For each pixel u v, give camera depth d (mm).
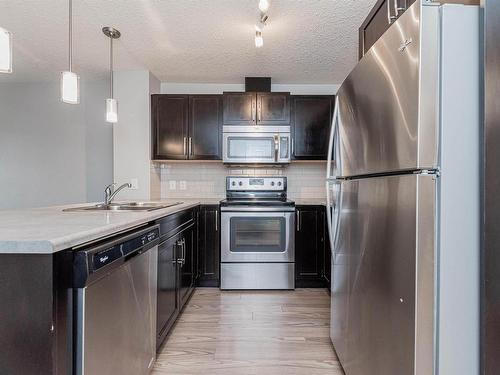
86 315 1024
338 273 1839
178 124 3500
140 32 2572
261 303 2828
